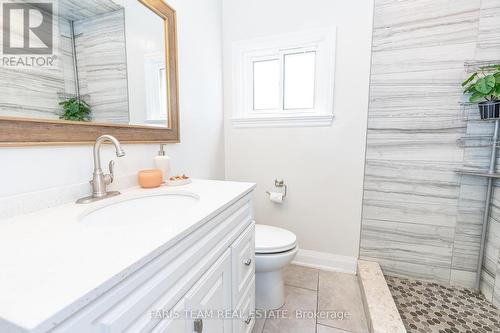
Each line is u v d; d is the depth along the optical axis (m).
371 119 1.67
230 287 0.88
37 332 0.29
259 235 1.44
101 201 0.85
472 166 1.52
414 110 1.58
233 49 1.92
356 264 1.79
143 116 1.17
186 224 0.62
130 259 0.44
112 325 0.40
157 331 0.51
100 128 0.95
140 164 1.17
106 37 0.97
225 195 0.93
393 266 1.75
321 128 1.78
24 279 0.38
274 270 1.37
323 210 1.84
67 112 0.83
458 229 1.60
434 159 1.58
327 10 1.67
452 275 1.64
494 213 1.46
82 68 0.88
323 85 1.75
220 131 1.97
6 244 0.51
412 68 1.55
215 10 1.83
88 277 0.39
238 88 1.95
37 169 0.75
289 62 1.89
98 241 0.52
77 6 0.85
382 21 1.57
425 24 1.50
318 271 1.83
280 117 1.83
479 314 1.38
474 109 1.47
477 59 1.44
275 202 1.95
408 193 1.66
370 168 1.71
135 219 0.91
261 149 1.95
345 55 1.66
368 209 1.75
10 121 0.67
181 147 1.49
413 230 1.68
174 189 1.04
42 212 0.73
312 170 1.83
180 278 0.59
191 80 1.55
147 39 1.17
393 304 1.32
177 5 1.39
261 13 1.83
